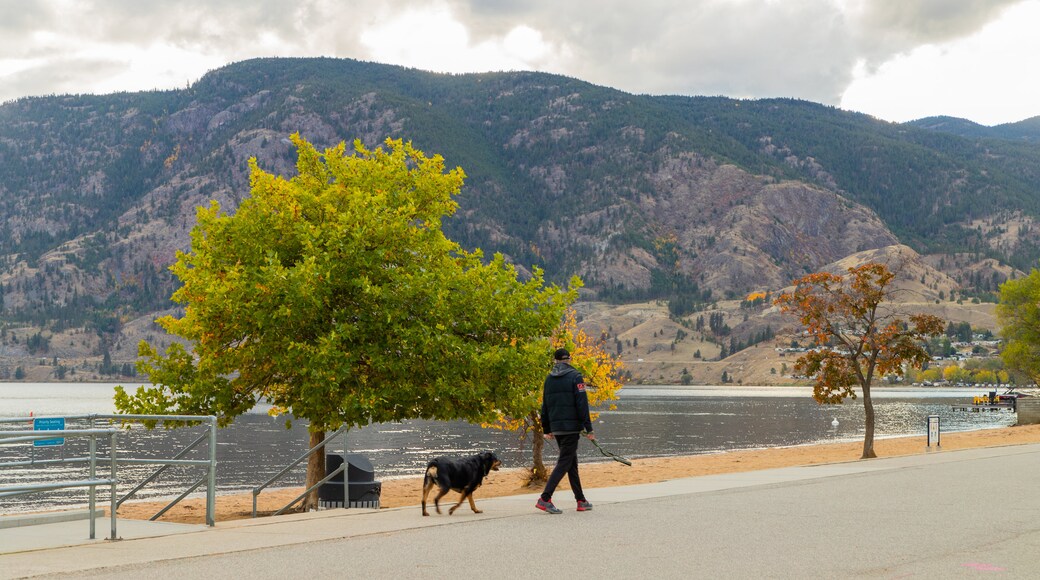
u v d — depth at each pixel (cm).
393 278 2050
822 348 3831
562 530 1070
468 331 2220
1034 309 8412
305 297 1894
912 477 1797
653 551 912
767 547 934
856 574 788
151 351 2116
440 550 928
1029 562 846
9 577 796
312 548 952
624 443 7075
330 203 2223
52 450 5934
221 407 2059
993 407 14612
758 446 6681
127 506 2703
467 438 7619
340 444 6869
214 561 875
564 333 3025
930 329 3603
